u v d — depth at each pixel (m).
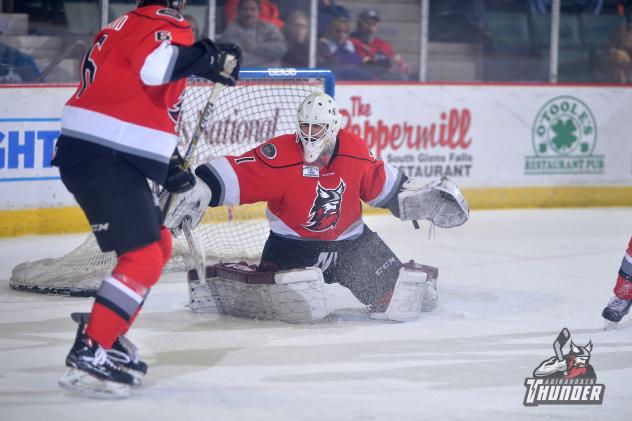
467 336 10.21
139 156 7.80
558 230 18.45
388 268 10.90
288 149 10.47
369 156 10.91
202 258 9.41
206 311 10.96
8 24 17.16
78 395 7.86
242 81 14.27
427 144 20.23
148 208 7.86
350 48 20.31
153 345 9.51
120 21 8.05
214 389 8.10
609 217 20.44
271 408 7.63
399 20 20.75
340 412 7.57
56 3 17.59
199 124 8.66
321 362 9.01
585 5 22.28
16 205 16.28
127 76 7.79
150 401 7.75
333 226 10.73
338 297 11.95
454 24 21.45
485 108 20.69
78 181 7.83
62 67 17.66
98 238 7.84
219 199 10.25
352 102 19.44
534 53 22.02
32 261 13.77
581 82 22.38
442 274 13.86
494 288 12.91
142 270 7.84
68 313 10.86
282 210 10.75
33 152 16.36
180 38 7.90
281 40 19.64
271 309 10.59
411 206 11.09
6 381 8.22
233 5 19.31
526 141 21.12
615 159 22.02
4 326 10.19
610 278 13.91
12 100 16.02
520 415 7.66
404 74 20.86
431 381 8.52
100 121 7.77
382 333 10.22
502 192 21.05
